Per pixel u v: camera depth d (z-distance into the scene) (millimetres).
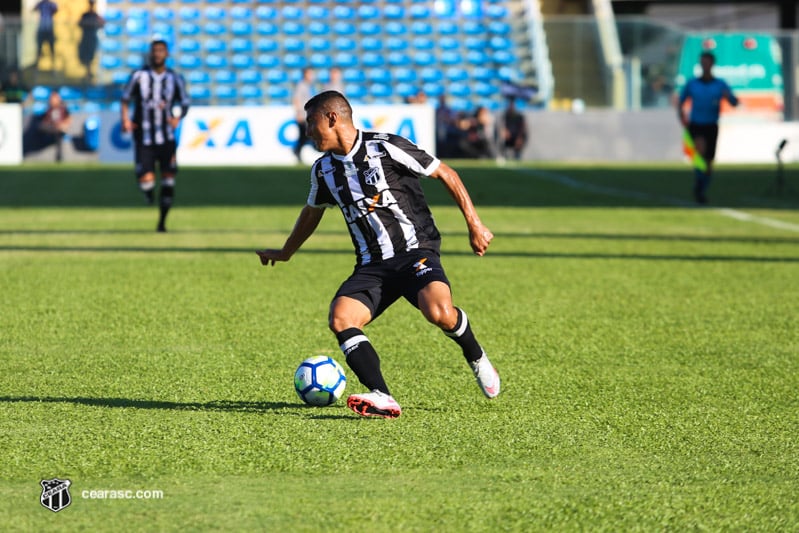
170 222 50281
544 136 98688
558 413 17562
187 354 22188
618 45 104500
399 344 23453
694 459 14961
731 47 102688
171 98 45375
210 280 32688
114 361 21453
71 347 22844
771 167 92188
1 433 15922
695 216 55625
